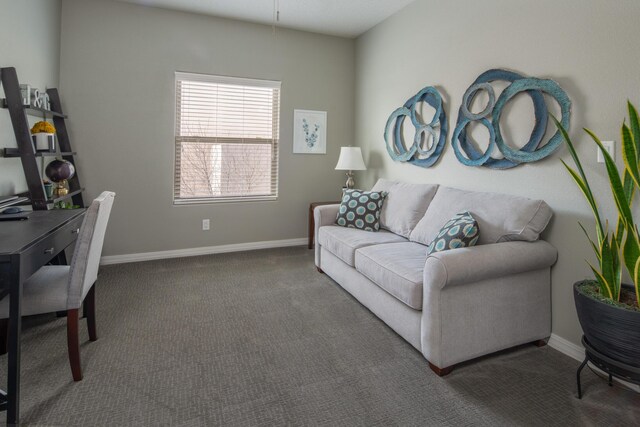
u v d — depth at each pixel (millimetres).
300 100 4363
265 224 4367
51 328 2301
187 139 3945
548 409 1640
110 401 1633
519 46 2398
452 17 2980
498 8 2547
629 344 1509
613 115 1882
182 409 1597
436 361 1875
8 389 1438
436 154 3184
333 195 4652
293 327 2402
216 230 4141
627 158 1514
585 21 2002
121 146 3645
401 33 3658
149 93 3699
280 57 4211
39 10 2885
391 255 2416
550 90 2172
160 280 3238
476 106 2748
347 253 2781
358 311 2666
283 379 1835
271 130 4309
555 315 2184
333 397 1702
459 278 1831
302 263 3811
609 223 1910
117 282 3162
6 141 2402
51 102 3133
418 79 3418
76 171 3494
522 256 2010
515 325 2074
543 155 2221
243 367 1932
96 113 3527
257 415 1573
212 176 4090
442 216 2625
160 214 3871
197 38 3828
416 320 2035
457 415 1595
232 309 2664
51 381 1762
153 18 3652
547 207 2156
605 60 1912
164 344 2148
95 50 3477
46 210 2420
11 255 1407
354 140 4660
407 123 3596
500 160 2547
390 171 3922
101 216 1858
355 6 3604
